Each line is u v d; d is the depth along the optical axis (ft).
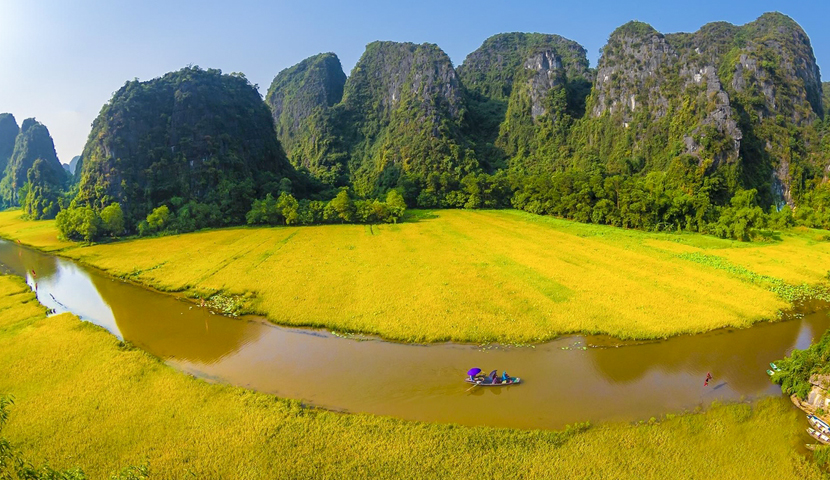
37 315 146.20
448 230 295.89
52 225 368.89
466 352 114.73
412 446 77.10
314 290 162.91
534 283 164.96
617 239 250.98
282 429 81.92
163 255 232.53
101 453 76.38
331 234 290.35
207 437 80.12
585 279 169.07
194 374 106.93
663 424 82.79
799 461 72.64
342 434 80.53
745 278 170.09
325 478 70.13
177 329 135.44
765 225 274.36
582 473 70.64
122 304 159.84
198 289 170.81
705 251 218.79
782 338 121.80
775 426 81.76
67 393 95.40
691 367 106.22
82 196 337.72
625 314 134.51
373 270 188.34
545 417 87.25
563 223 320.50
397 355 114.01
